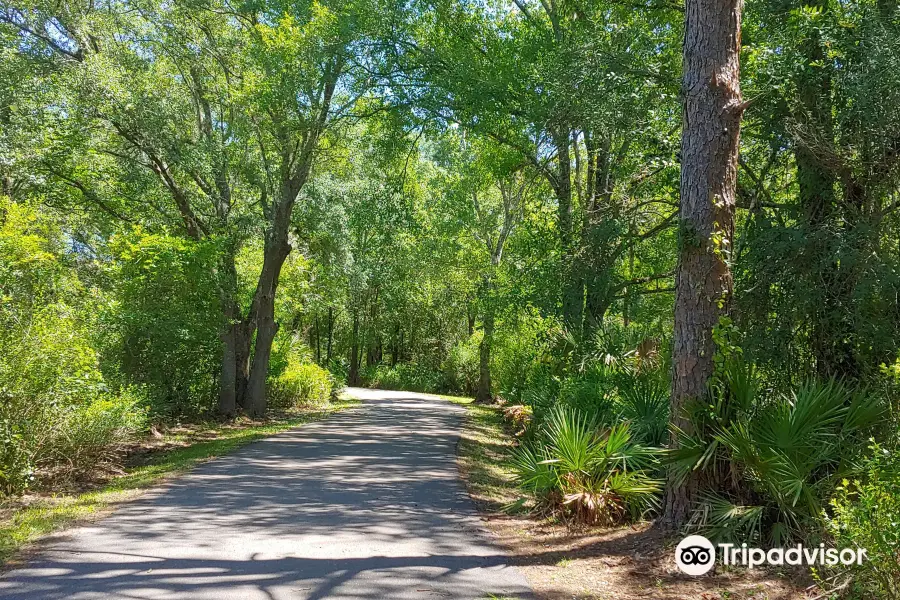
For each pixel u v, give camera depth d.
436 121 17.88
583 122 12.47
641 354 12.22
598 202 13.65
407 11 17.45
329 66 17.61
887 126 7.40
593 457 7.52
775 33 9.31
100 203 16.89
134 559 5.62
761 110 8.95
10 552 5.79
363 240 24.22
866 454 5.82
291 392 25.17
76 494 8.69
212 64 18.34
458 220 29.58
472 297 24.98
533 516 7.82
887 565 4.16
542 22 18.08
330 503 8.25
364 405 28.80
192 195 18.25
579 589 5.23
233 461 11.66
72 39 16.39
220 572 5.32
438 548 6.31
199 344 16.81
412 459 12.55
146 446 13.27
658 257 15.02
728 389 6.52
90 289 13.08
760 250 7.91
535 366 16.02
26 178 13.85
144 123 15.90
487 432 18.86
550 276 12.92
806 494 5.65
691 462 6.38
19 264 9.09
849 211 7.97
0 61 13.95
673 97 11.52
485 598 4.92
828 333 7.68
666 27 15.19
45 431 8.98
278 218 20.33
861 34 8.13
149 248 15.16
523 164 18.80
